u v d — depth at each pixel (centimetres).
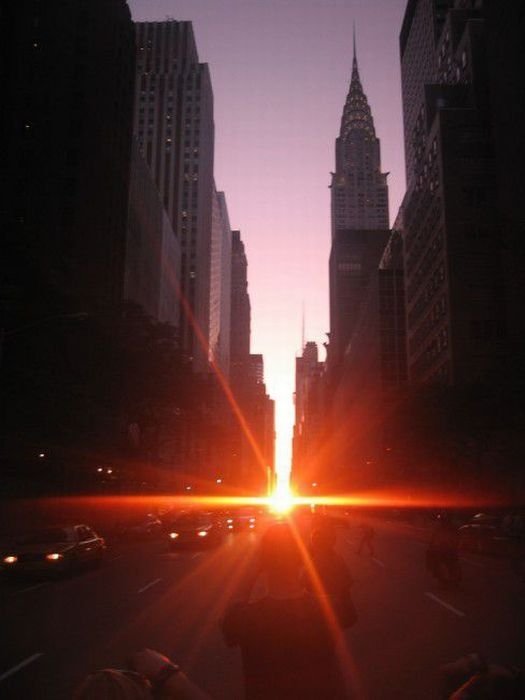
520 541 2642
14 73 5997
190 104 18175
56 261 4788
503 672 307
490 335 8000
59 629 1217
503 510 5956
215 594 1667
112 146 8769
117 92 9188
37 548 2122
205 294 18175
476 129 8525
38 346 3916
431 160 9138
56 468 4847
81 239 7306
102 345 4756
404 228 11212
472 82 8912
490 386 4047
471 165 8425
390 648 1034
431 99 9569
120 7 9356
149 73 18388
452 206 8338
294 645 366
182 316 16975
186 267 17362
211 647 1047
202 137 18050
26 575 2072
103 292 8094
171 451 10344
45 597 1694
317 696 364
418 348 10025
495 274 8131
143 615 1362
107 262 8469
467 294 8100
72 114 7612
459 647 1039
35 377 3719
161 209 13588
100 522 5119
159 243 13300
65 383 4044
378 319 12988
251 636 368
